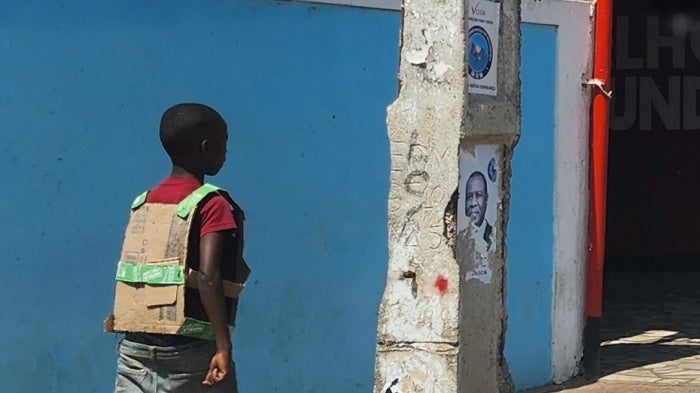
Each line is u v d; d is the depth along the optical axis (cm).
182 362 421
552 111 800
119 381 432
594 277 835
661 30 1359
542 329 802
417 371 478
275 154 645
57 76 558
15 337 549
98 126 573
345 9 673
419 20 474
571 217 820
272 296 648
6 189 544
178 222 421
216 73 618
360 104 684
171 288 418
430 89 473
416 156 477
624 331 1023
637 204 1376
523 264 784
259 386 645
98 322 577
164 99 597
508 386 510
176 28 600
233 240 433
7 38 542
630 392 790
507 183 510
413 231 478
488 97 491
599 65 824
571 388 805
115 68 578
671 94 1362
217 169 445
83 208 569
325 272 672
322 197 668
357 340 690
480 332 495
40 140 554
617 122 1367
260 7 635
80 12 565
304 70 656
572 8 807
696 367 869
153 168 594
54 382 562
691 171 1366
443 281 473
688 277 1338
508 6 500
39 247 555
